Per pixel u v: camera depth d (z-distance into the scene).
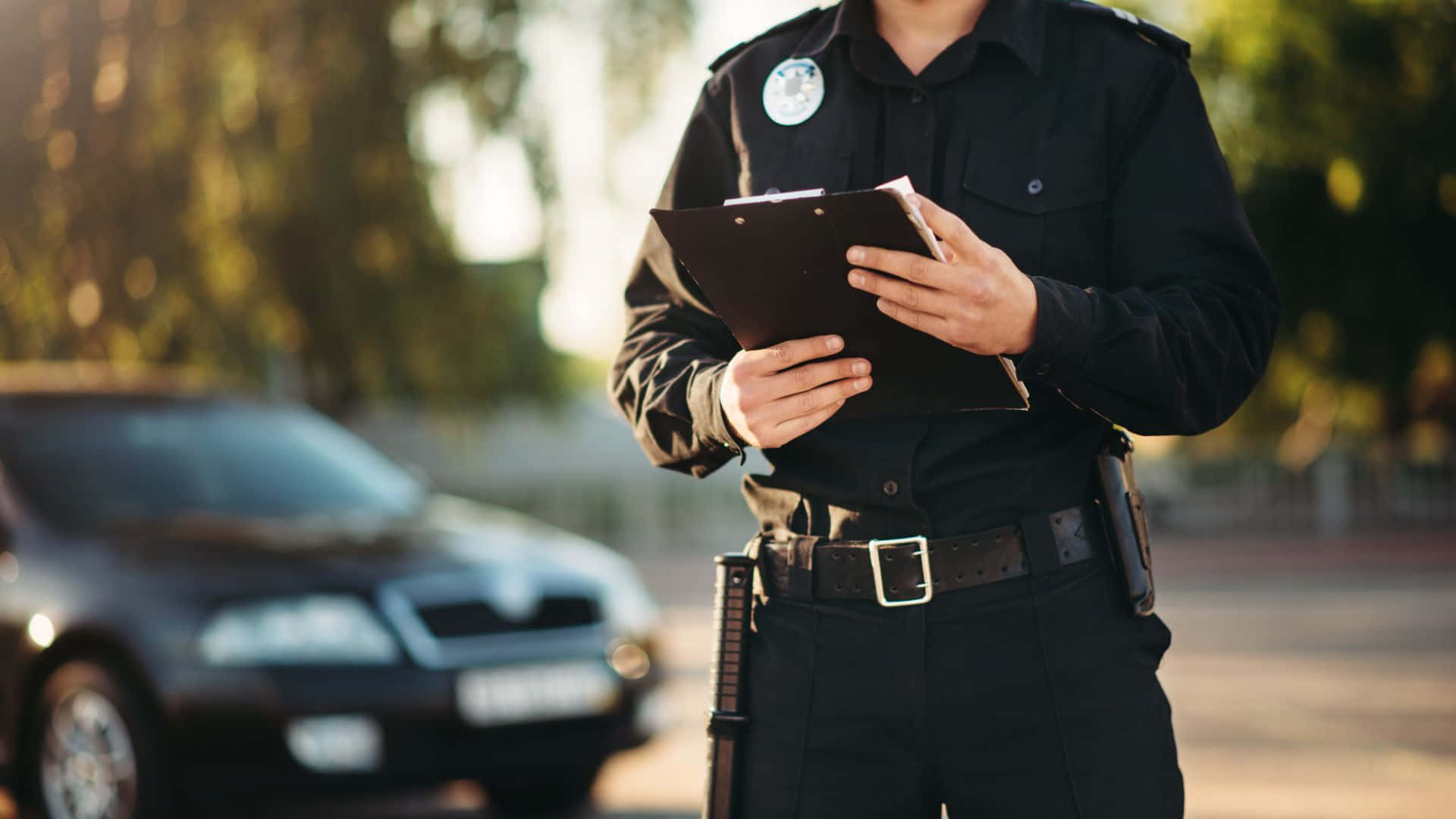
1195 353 1.63
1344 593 13.61
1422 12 15.80
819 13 1.90
